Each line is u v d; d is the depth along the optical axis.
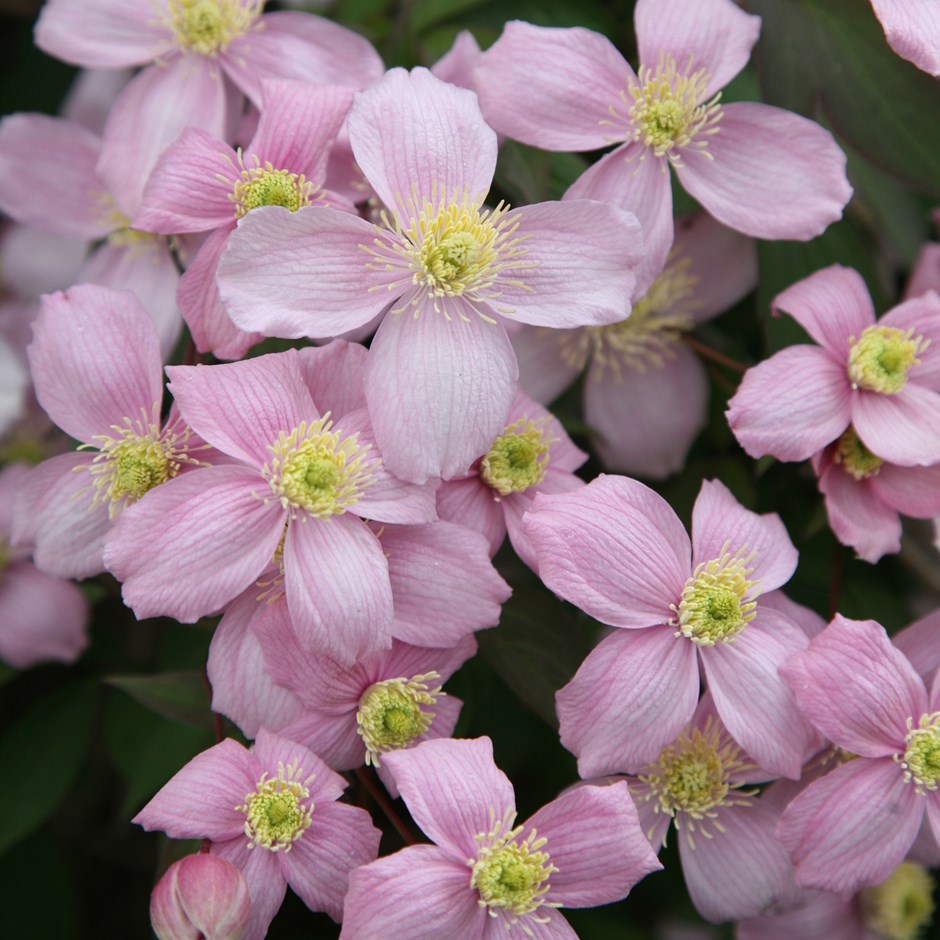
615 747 0.50
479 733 0.55
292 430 0.50
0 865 0.58
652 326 0.54
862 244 0.55
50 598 0.56
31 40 0.59
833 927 0.55
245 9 0.54
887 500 0.53
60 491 0.52
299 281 0.50
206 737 0.55
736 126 0.53
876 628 0.51
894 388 0.52
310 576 0.49
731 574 0.51
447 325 0.50
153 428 0.51
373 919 0.48
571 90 0.52
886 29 0.52
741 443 0.52
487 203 0.53
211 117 0.54
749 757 0.51
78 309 0.51
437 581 0.50
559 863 0.49
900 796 0.50
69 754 0.57
